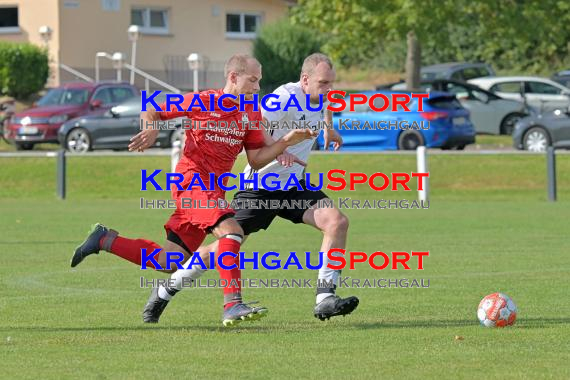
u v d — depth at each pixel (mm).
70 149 80875
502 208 56000
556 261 34438
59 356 19172
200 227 21766
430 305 25703
